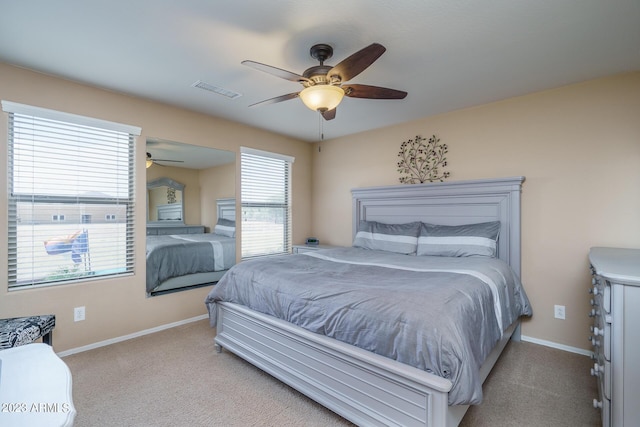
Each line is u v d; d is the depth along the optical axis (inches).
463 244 114.1
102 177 109.4
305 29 73.4
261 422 69.1
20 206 93.7
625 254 78.1
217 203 143.1
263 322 85.9
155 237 122.6
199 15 68.3
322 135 171.5
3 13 66.8
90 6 64.9
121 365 94.3
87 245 106.4
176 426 67.6
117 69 94.0
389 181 153.0
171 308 127.2
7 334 72.4
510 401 76.2
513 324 104.7
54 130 99.3
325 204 182.5
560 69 93.3
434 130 136.9
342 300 69.5
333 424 68.3
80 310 103.4
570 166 104.7
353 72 70.1
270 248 166.4
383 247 134.3
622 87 96.0
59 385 35.2
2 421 28.5
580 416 70.3
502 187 115.1
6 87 89.7
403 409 57.2
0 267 89.7
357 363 63.8
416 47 81.0
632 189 94.4
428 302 61.2
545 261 109.3
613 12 66.2
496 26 71.8
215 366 94.2
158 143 122.8
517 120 115.3
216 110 131.3
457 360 52.6
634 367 49.5
